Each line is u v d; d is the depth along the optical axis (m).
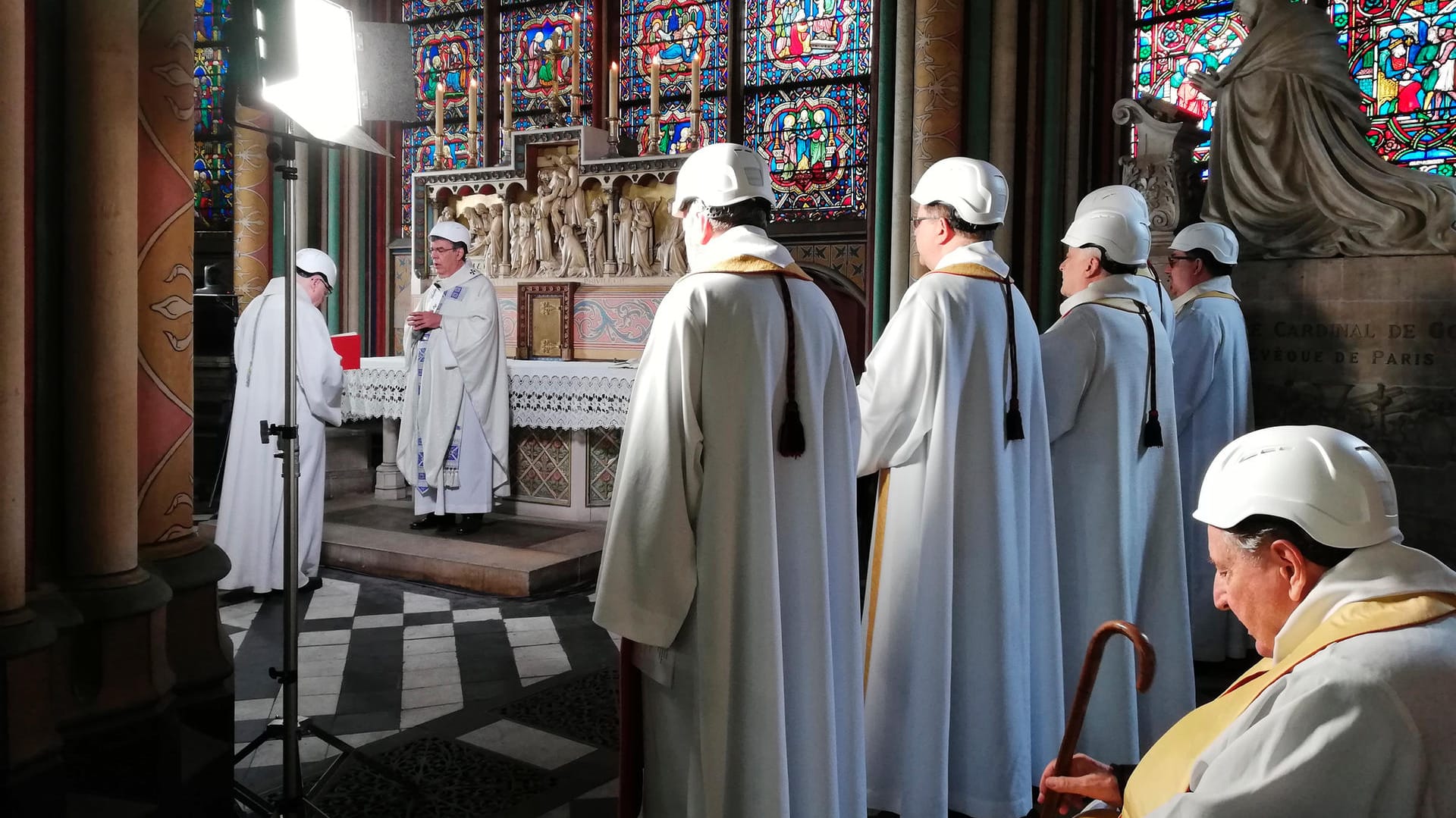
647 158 7.73
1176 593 3.60
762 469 2.31
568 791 3.33
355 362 5.93
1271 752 1.21
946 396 2.99
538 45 10.20
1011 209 7.34
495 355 6.70
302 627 5.21
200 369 8.60
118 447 2.44
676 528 2.30
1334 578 1.29
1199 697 4.42
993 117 7.25
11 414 2.16
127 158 2.42
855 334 8.76
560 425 6.91
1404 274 5.36
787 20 9.05
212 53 10.34
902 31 7.46
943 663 2.97
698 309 2.32
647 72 9.70
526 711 4.05
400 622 5.30
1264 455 1.37
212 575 2.72
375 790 3.32
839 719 2.56
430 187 8.64
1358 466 1.31
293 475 2.77
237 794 2.96
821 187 8.92
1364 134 5.62
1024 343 3.21
